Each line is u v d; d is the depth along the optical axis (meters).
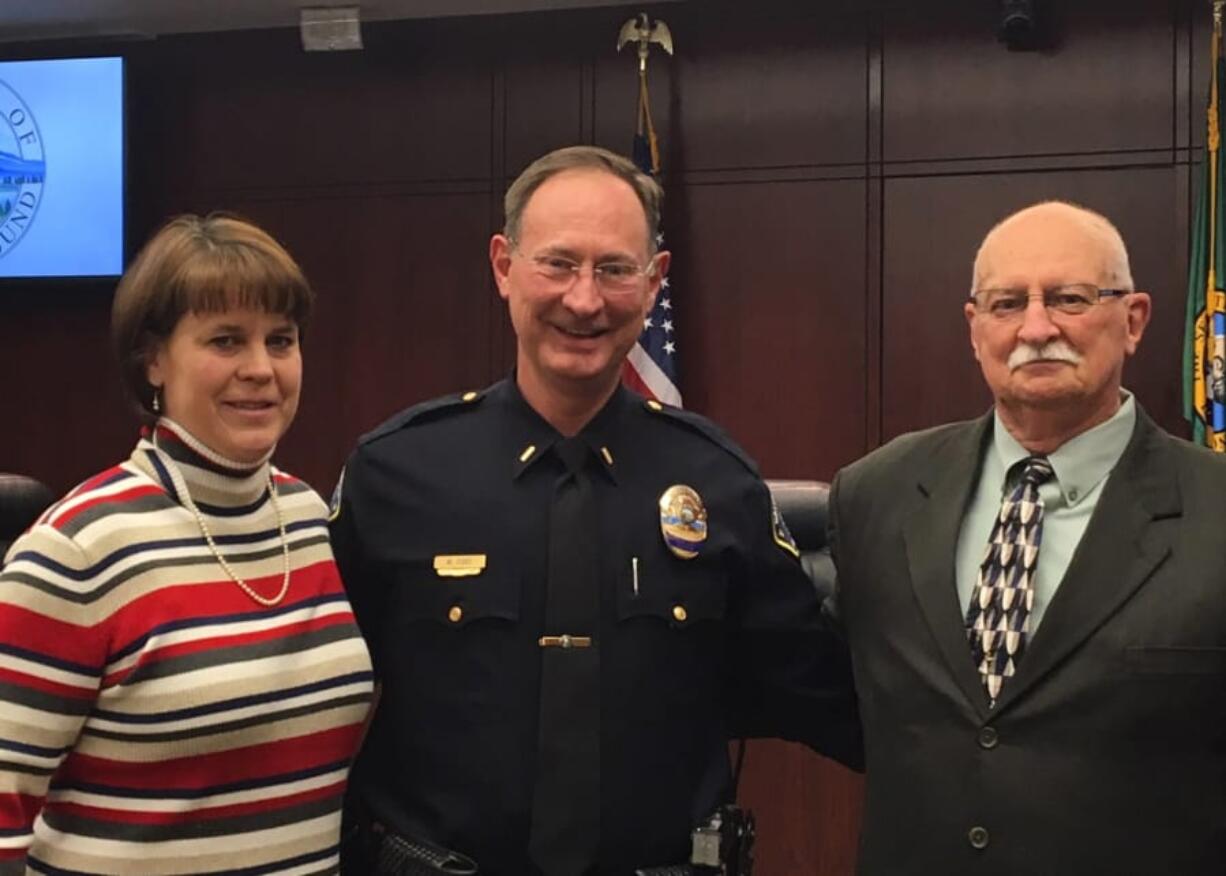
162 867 1.42
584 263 1.62
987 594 1.61
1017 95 4.52
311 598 1.57
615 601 1.66
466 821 1.61
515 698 1.63
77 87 5.04
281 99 5.09
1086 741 1.51
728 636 1.79
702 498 1.74
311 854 1.51
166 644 1.42
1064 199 4.48
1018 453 1.67
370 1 4.77
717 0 4.73
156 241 1.53
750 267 4.73
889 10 4.62
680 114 4.77
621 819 1.61
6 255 5.09
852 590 1.77
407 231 5.00
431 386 4.98
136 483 1.49
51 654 1.37
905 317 4.61
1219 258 4.04
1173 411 4.37
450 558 1.66
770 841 4.46
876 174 4.63
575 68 4.86
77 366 5.26
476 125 4.94
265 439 1.52
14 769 1.34
